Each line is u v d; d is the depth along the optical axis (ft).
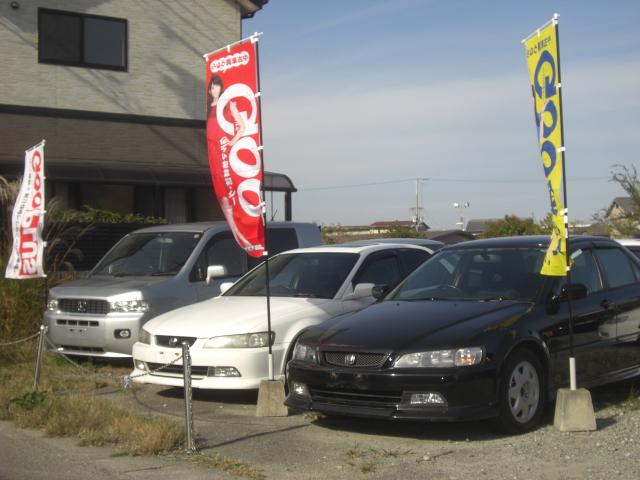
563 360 25.17
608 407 27.14
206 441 24.07
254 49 27.84
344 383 23.53
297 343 26.02
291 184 66.64
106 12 63.87
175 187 66.74
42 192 36.58
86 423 25.50
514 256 27.68
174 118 66.39
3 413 27.84
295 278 33.09
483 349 22.74
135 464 21.81
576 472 19.95
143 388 32.94
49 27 61.77
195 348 29.01
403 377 22.63
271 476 20.56
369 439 23.97
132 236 42.14
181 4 67.05
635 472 19.80
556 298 25.52
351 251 33.73
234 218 28.66
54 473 21.07
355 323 25.27
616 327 27.53
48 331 37.99
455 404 22.30
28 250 37.09
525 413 23.76
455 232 126.11
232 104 28.48
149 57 65.62
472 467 20.67
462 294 26.91
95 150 62.80
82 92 62.69
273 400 27.25
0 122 59.36
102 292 36.81
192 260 38.47
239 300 32.22
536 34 24.85
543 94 24.66
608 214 67.51
